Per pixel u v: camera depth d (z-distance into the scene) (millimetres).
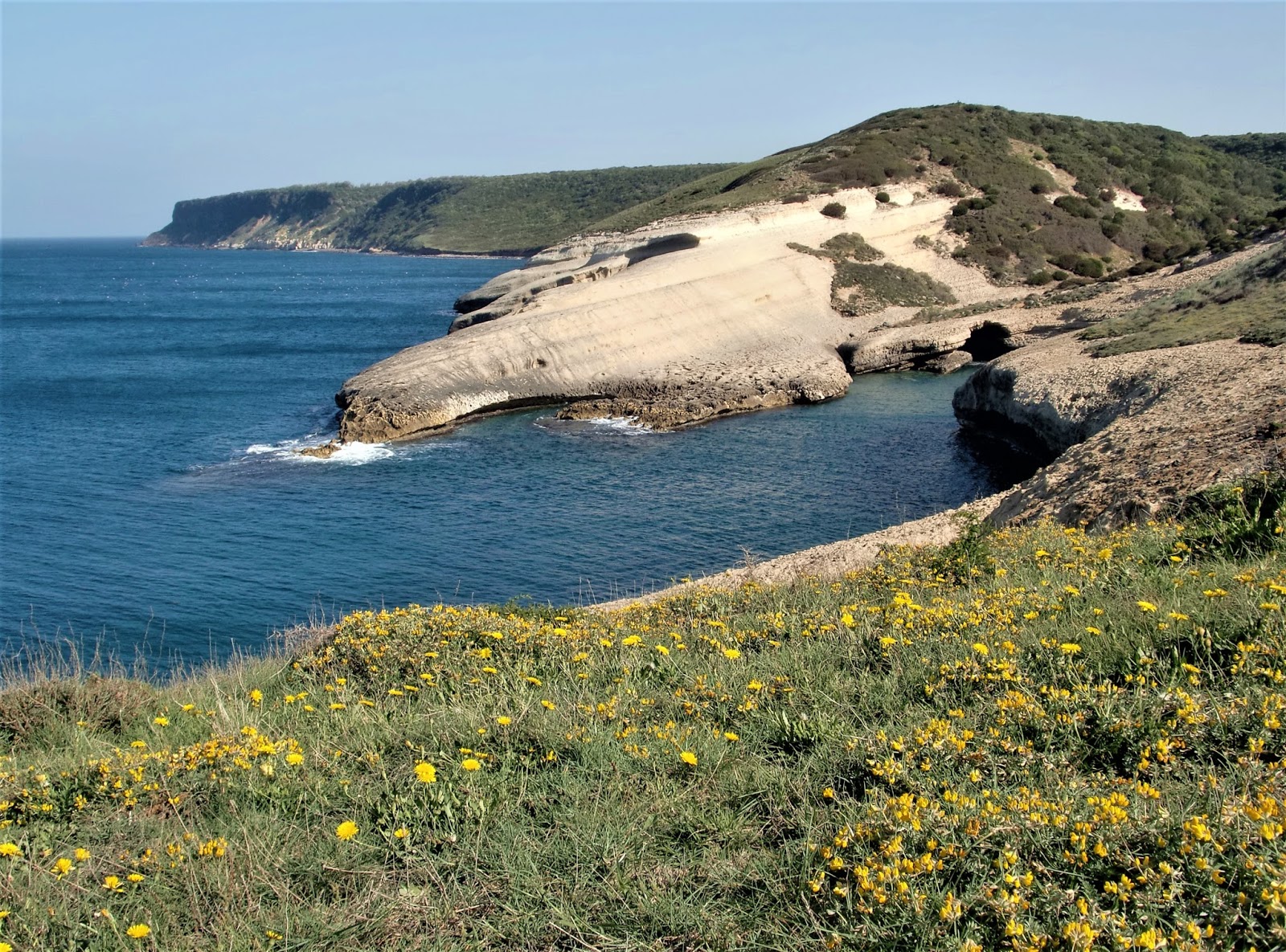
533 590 22625
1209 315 35156
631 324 50812
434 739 5809
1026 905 3615
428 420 40938
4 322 83750
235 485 32156
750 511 28328
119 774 5785
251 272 166000
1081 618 6715
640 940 3977
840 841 4250
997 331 54250
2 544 25891
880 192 76375
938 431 38688
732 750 5504
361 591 22656
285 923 4098
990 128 92375
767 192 76062
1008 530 14695
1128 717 4902
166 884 4520
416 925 4168
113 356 62250
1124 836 3877
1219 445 15758
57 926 4176
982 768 4859
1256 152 115500
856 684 6352
